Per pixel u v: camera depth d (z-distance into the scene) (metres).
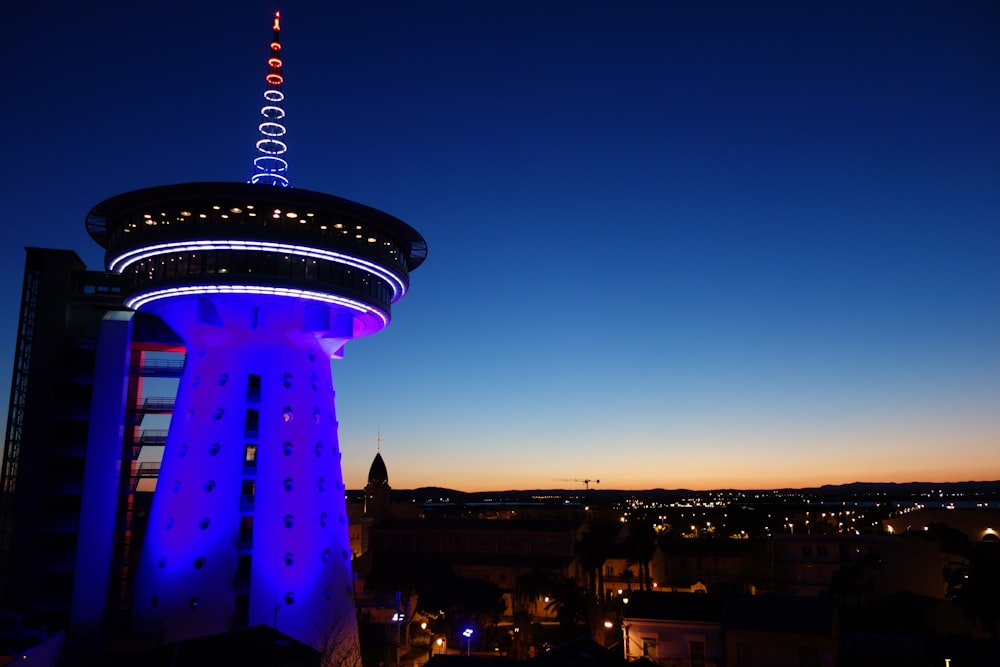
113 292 67.25
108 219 59.16
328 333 60.62
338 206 57.44
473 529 112.00
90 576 59.09
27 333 64.88
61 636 55.88
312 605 54.28
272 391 57.12
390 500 141.38
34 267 65.94
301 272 56.66
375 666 67.44
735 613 54.41
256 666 41.06
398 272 62.62
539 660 41.94
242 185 54.47
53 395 63.56
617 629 80.06
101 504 60.59
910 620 69.81
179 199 54.97
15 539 60.78
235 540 53.81
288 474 56.00
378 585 92.06
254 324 58.09
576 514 188.00
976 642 56.94
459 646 77.75
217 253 55.56
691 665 53.41
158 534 54.59
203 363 57.66
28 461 62.09
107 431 61.81
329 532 57.12
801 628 51.41
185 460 55.38
